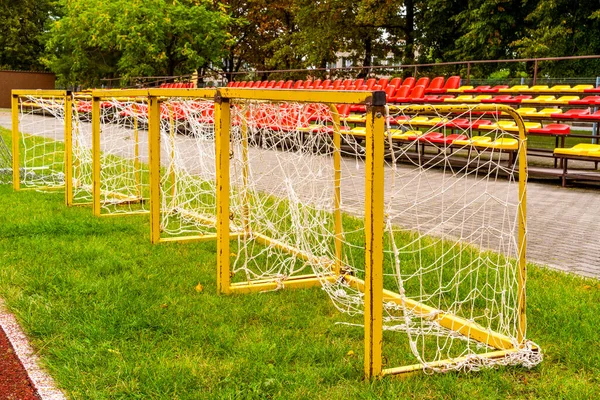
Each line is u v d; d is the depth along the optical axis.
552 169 12.20
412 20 31.44
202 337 3.86
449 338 4.06
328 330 4.09
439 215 8.14
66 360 3.48
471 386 3.31
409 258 5.82
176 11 28.86
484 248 6.31
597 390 3.29
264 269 5.61
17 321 4.10
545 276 5.32
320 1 32.12
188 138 8.57
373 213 3.25
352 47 33.16
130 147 10.80
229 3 38.09
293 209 5.80
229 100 4.73
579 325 4.12
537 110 14.94
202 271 5.39
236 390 3.15
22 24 49.97
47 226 6.66
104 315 4.11
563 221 8.13
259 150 6.50
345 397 3.13
